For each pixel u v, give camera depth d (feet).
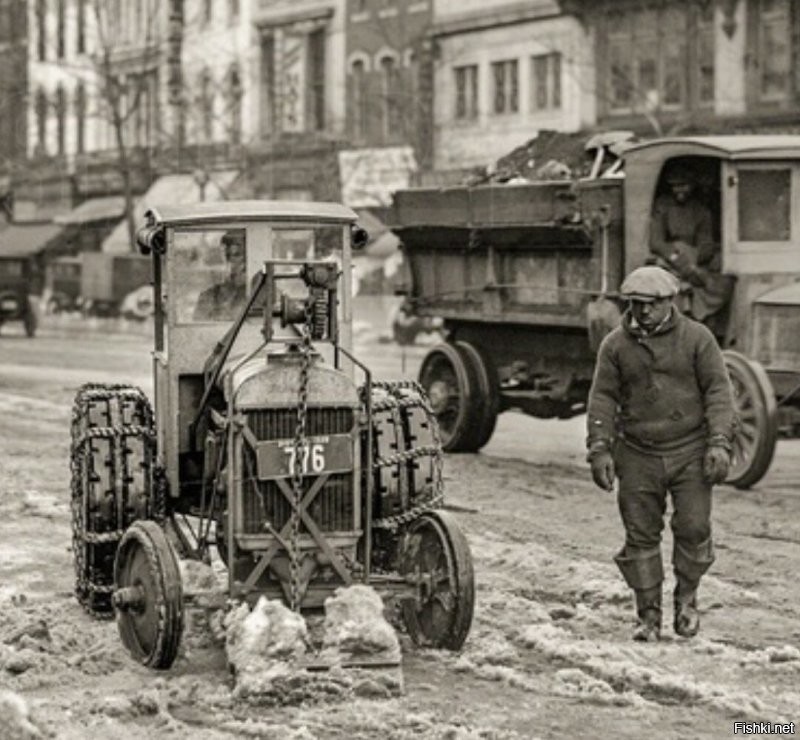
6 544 54.65
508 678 36.73
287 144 256.52
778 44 185.78
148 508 41.63
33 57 331.57
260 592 37.45
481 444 82.74
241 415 36.76
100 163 302.45
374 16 245.04
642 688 36.58
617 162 76.59
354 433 37.40
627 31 204.23
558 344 79.05
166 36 288.71
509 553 52.08
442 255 84.94
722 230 70.03
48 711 34.45
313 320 37.11
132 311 246.47
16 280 223.30
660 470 40.63
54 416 99.19
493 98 226.58
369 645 36.14
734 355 68.49
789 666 38.17
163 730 33.17
